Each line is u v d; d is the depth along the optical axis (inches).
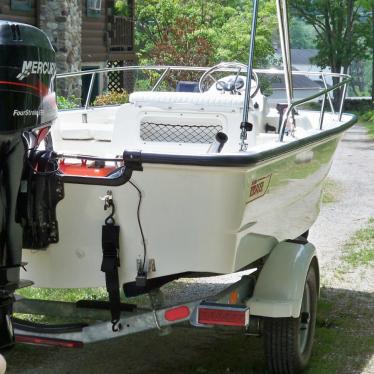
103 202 179.3
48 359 225.1
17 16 749.9
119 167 182.9
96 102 684.1
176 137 228.2
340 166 662.5
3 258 172.4
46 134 193.0
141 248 181.3
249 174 177.3
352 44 2022.6
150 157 170.9
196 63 927.7
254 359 225.9
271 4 1077.1
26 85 174.1
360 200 489.1
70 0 801.6
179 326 193.8
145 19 1129.4
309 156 229.3
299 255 211.6
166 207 177.2
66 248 184.9
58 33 789.9
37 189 177.8
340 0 1975.9
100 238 182.7
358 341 242.7
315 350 233.5
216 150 198.7
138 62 1088.8
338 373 216.8
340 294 291.3
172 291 289.4
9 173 172.4
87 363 222.5
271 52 1027.3
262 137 230.1
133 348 235.0
